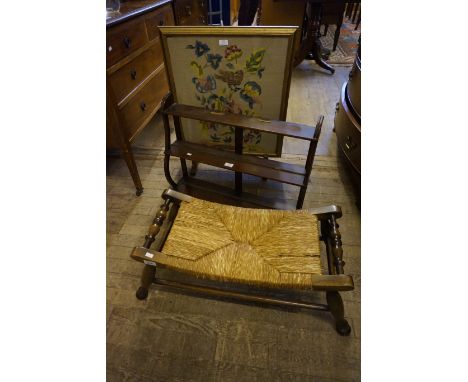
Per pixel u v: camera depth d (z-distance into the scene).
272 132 1.05
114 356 0.92
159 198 1.48
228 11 3.45
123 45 1.18
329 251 0.97
